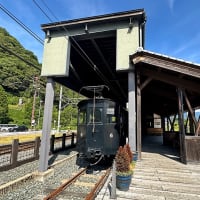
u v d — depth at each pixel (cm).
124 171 484
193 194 446
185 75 742
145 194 447
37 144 1109
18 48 7856
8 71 6225
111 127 886
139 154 803
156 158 845
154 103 1694
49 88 873
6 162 926
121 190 472
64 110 6066
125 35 803
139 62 766
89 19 825
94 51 1054
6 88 6450
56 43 886
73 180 696
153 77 820
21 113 5578
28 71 6662
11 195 575
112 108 912
